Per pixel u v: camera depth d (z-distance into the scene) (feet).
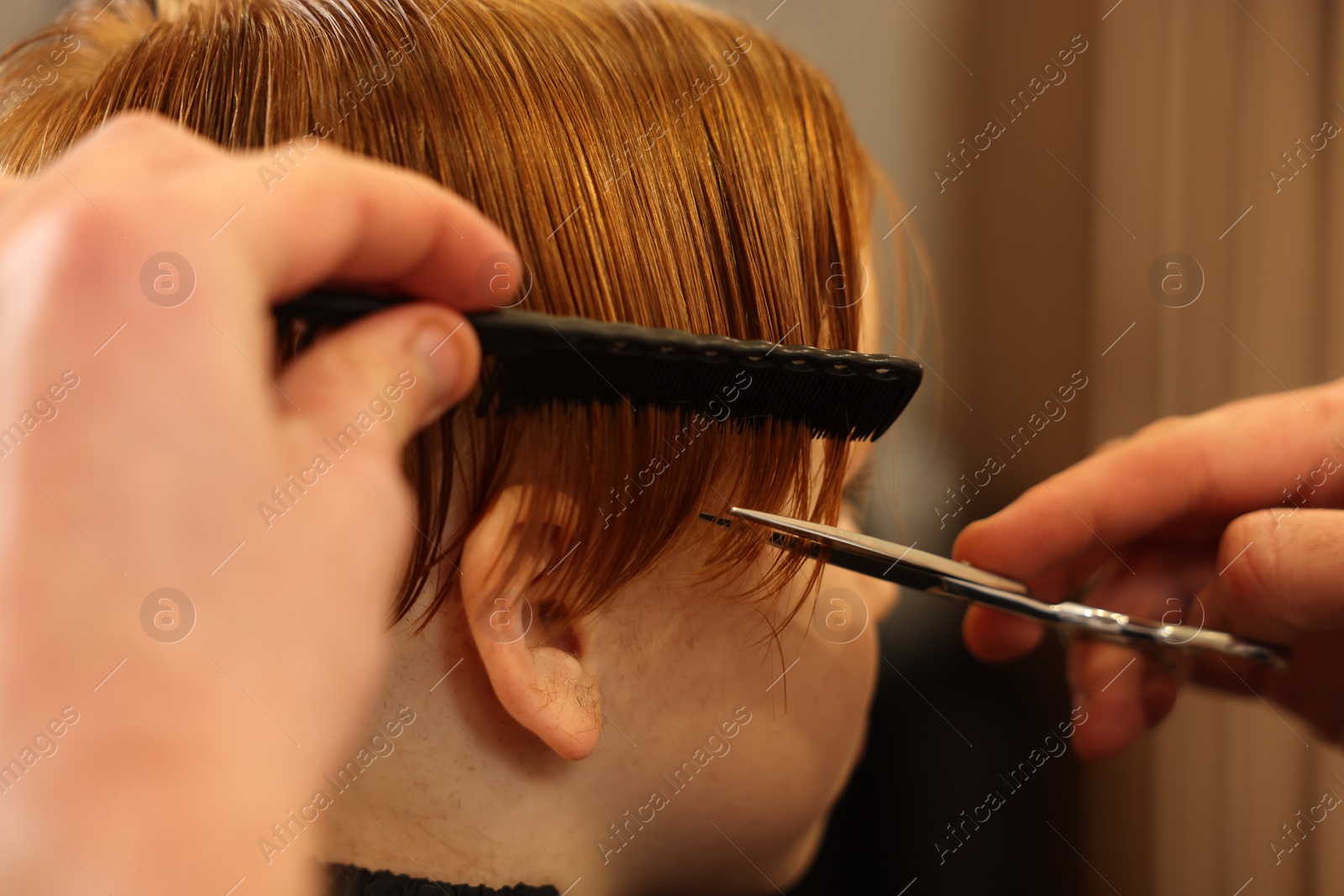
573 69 1.45
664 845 1.67
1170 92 3.74
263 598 0.81
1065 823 3.22
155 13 1.64
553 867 1.52
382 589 0.93
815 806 1.77
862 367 1.26
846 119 1.78
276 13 1.43
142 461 0.77
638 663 1.50
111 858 0.74
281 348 1.05
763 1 3.65
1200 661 2.34
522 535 1.32
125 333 0.78
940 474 3.53
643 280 1.39
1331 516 1.90
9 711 0.73
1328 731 2.30
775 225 1.52
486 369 1.17
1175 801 3.51
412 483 1.30
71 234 0.78
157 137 0.89
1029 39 3.91
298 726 0.84
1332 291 3.51
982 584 1.69
